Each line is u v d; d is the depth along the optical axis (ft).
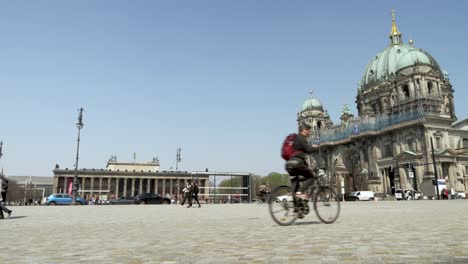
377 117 322.14
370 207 93.81
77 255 21.52
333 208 40.11
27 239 30.55
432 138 280.72
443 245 22.02
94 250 23.43
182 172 454.81
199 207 116.78
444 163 283.38
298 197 37.76
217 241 26.43
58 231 37.55
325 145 362.53
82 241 28.40
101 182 429.79
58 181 419.13
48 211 93.97
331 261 17.72
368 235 27.89
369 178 318.04
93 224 46.93
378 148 321.52
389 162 304.50
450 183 278.46
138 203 202.90
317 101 429.38
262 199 180.34
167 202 208.23
